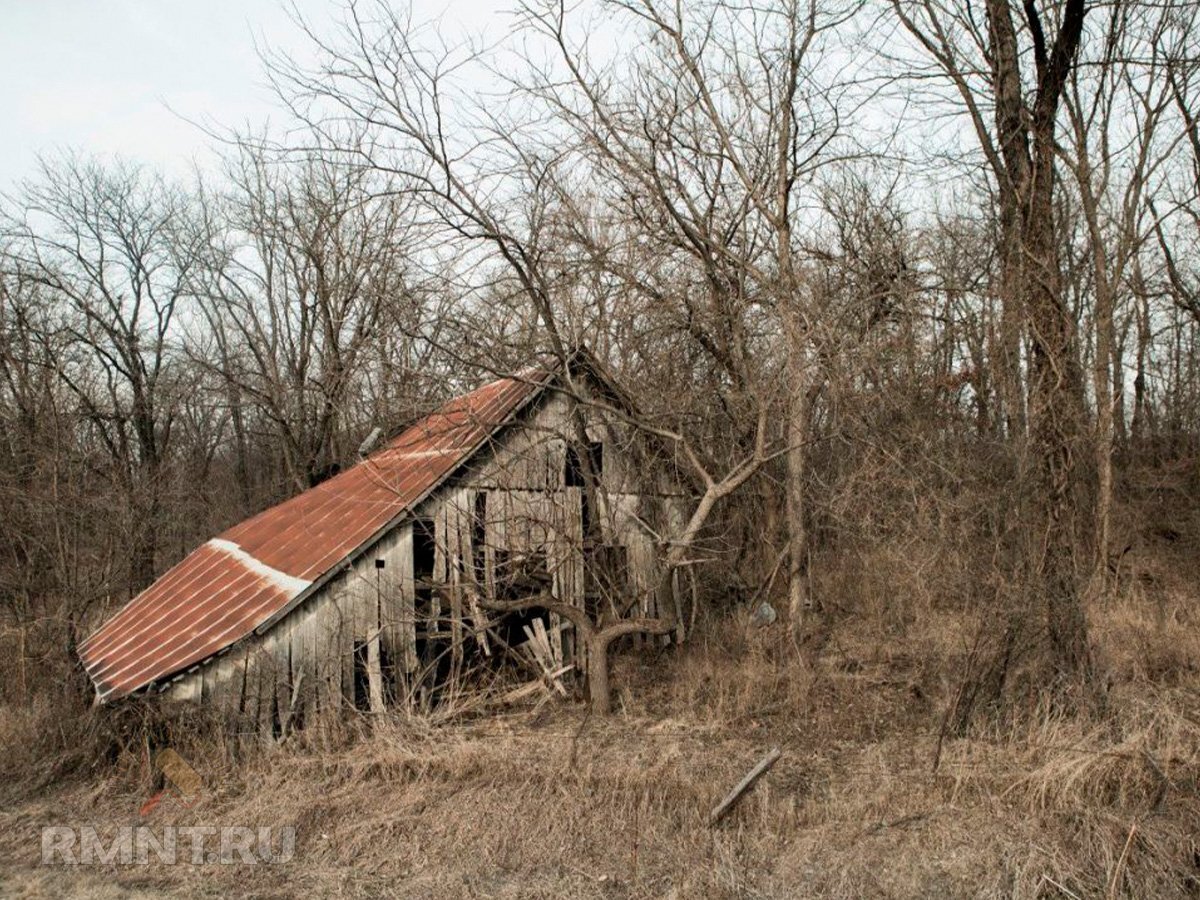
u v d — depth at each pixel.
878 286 13.20
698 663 12.19
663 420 11.57
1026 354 9.19
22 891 6.83
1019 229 9.23
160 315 29.09
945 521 9.79
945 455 10.67
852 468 12.39
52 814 8.28
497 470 11.12
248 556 12.85
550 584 11.79
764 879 6.56
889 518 11.27
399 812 7.79
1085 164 16.47
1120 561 16.11
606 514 12.01
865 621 13.59
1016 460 8.82
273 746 9.43
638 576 12.95
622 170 12.16
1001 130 9.45
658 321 12.73
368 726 9.91
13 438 15.02
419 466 12.12
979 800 7.36
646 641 13.18
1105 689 8.65
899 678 10.93
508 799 7.84
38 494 13.62
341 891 6.63
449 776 8.47
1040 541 8.73
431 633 10.88
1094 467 14.81
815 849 6.86
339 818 7.80
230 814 7.99
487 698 11.12
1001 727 8.52
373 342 11.32
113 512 15.56
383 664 10.41
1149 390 25.11
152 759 8.94
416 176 9.66
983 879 6.37
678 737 9.55
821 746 9.04
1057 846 6.52
